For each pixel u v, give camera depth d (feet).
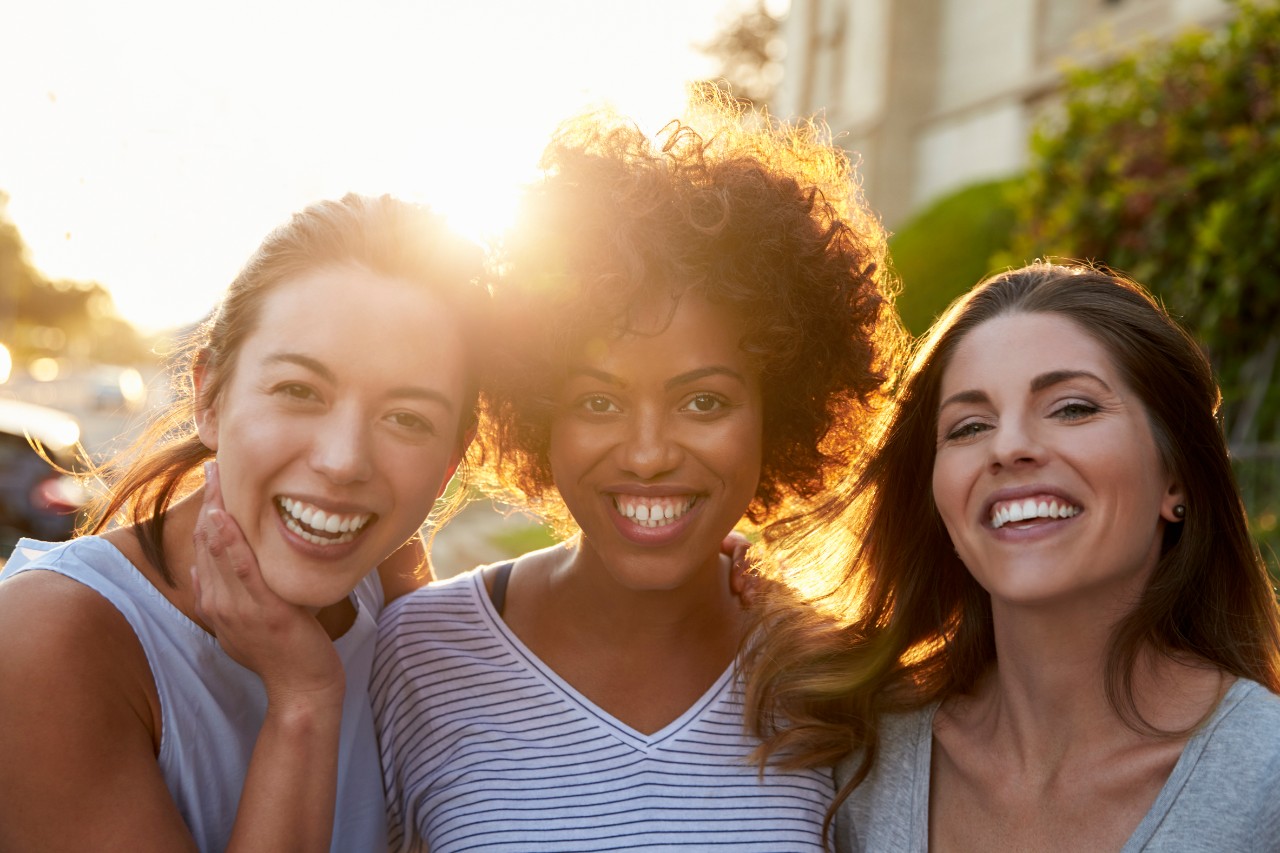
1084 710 6.31
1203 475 6.35
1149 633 6.40
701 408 6.66
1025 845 6.31
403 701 7.23
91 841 5.52
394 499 5.94
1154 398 6.17
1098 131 19.45
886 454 7.39
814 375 7.20
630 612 7.11
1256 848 5.56
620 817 6.70
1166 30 31.22
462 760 6.90
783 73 52.65
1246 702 5.91
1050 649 6.31
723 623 7.52
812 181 7.36
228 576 5.90
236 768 6.26
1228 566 6.46
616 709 7.07
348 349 5.72
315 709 6.01
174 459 6.51
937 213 30.71
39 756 5.41
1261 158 16.17
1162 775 5.99
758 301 6.53
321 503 5.72
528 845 6.59
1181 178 17.29
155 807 5.69
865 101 45.34
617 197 6.48
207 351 6.34
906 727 7.00
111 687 5.68
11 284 236.02
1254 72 17.04
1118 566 6.05
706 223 6.48
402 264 5.94
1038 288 6.48
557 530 8.39
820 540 8.04
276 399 5.77
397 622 7.42
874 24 44.75
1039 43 38.19
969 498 6.35
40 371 219.00
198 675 6.06
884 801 6.83
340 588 5.96
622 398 6.58
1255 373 16.43
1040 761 6.39
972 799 6.62
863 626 7.47
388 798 7.25
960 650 7.09
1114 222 18.72
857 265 7.27
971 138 40.34
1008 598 6.15
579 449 6.66
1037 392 6.17
